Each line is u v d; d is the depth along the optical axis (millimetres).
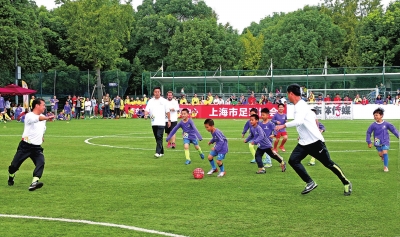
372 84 44438
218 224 7203
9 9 45500
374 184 10375
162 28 70250
